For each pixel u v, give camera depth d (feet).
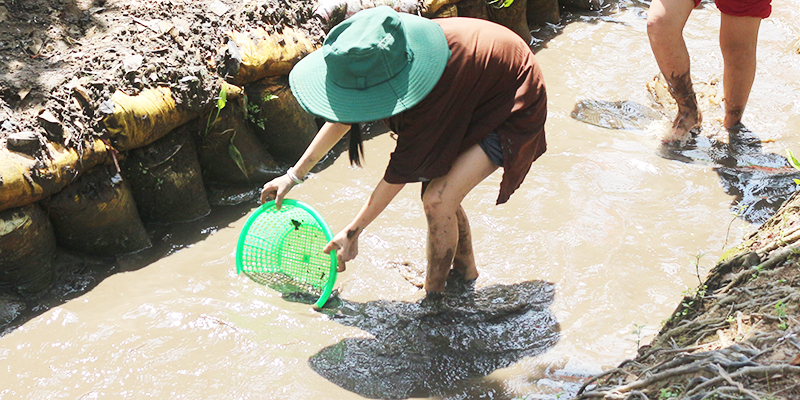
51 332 11.68
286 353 11.39
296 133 16.37
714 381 8.27
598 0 24.86
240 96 15.03
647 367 9.52
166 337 11.62
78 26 14.56
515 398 10.58
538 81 10.82
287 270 13.52
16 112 12.27
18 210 11.87
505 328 12.07
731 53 16.84
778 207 15.10
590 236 14.29
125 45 14.05
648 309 12.42
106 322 11.93
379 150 17.26
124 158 13.34
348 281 13.16
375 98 9.74
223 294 12.70
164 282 12.98
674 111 18.98
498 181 16.12
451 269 13.25
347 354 11.43
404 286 13.05
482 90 10.34
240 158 15.11
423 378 11.01
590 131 18.06
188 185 14.48
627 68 21.13
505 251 13.93
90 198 12.77
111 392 10.53
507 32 10.78
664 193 15.66
